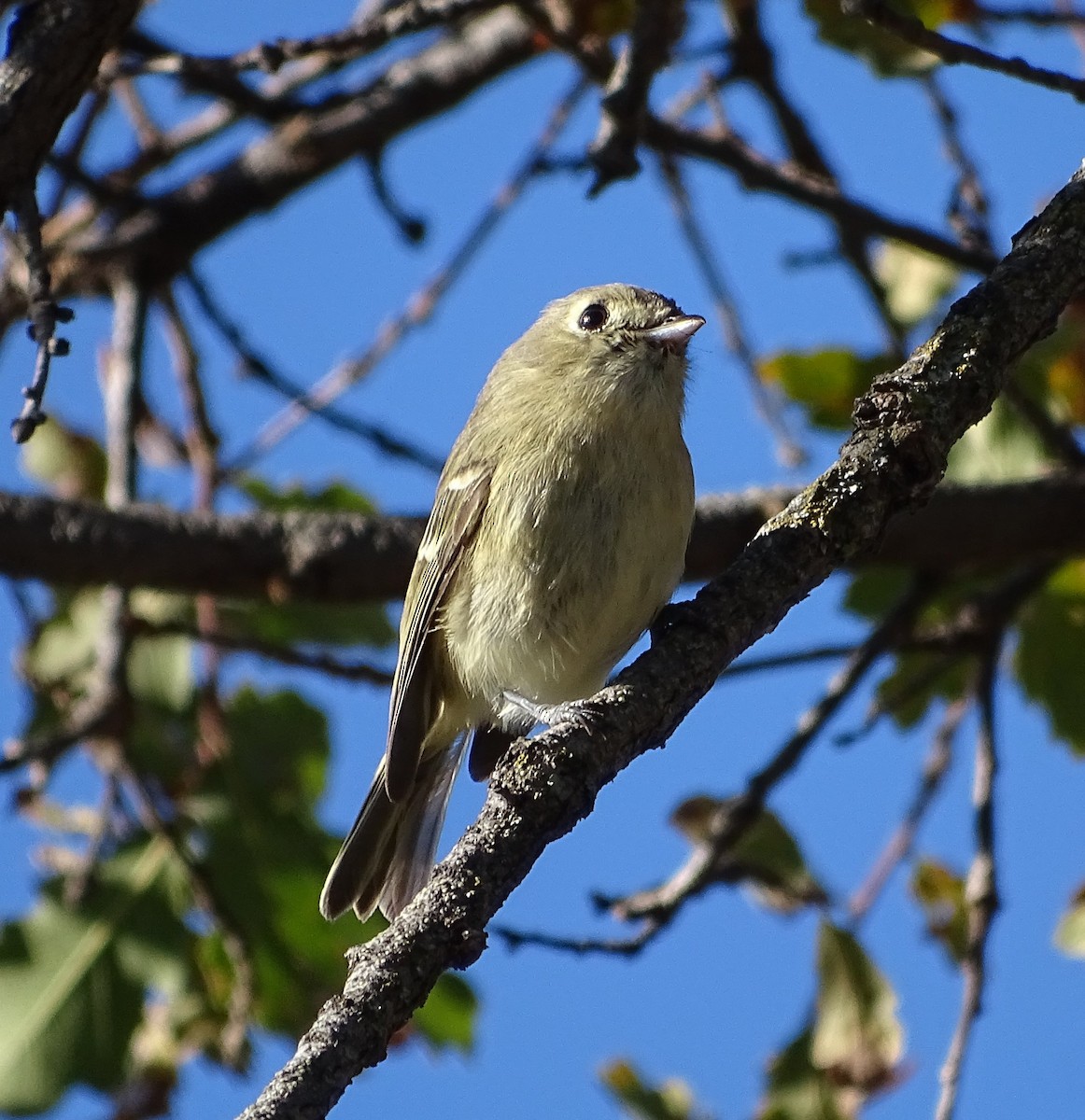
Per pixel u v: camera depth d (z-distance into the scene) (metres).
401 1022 5.47
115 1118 9.65
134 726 10.52
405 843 10.09
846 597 11.49
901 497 6.90
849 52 9.62
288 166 12.69
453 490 9.75
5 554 10.15
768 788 9.60
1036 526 10.25
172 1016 9.89
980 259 10.46
